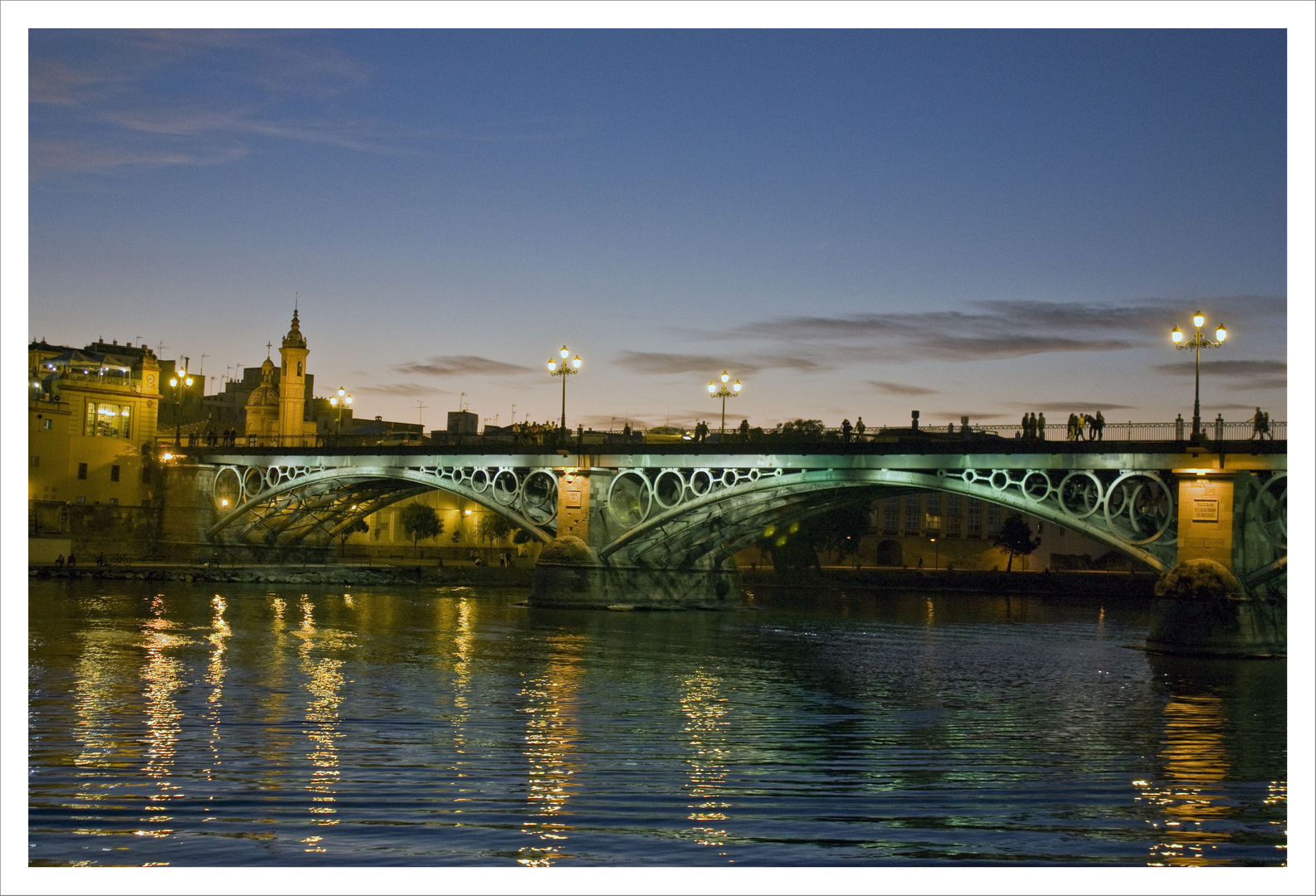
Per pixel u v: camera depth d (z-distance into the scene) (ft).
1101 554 457.68
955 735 98.22
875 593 361.30
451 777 75.77
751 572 398.01
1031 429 191.42
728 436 242.58
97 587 244.42
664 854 60.54
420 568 322.55
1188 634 166.61
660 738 92.58
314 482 283.18
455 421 498.69
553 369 247.09
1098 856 62.85
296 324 348.18
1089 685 132.87
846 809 70.54
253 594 249.96
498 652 152.56
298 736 88.33
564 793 72.23
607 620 212.43
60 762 76.89
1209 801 75.82
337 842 61.16
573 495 239.91
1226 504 168.55
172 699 104.06
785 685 127.65
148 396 315.58
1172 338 172.55
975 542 492.13
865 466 206.90
